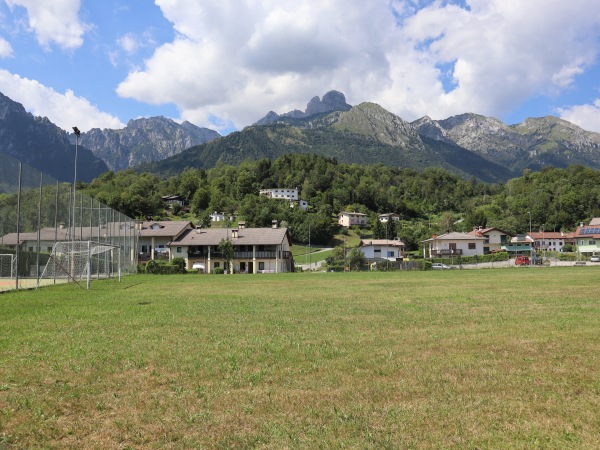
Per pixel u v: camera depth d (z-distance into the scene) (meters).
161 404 6.10
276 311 15.90
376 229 140.38
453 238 98.81
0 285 27.28
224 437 5.06
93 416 5.74
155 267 61.50
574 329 11.34
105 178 161.25
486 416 5.55
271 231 79.50
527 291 23.38
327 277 44.84
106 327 12.34
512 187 184.62
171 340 10.40
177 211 151.62
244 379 7.20
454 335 10.76
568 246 110.19
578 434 5.04
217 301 19.78
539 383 6.79
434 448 4.75
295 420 5.49
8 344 9.88
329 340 10.30
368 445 4.80
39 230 30.53
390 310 15.97
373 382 6.95
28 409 5.97
